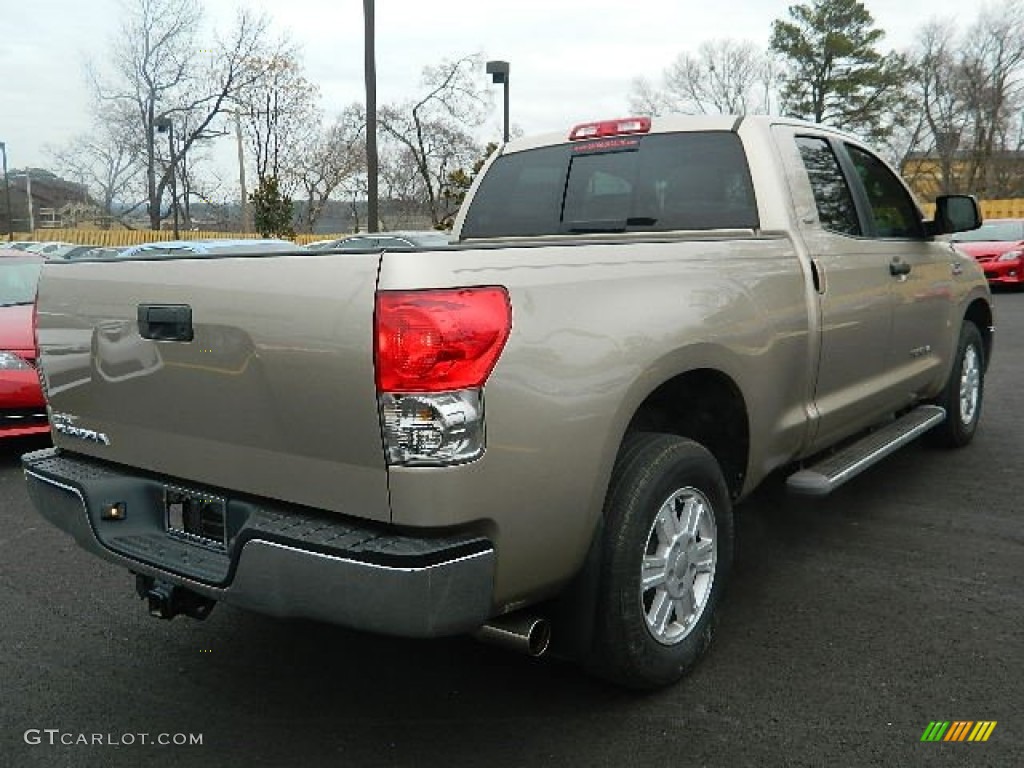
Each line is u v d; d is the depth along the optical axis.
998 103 52.75
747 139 4.10
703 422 3.60
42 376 3.46
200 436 2.88
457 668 3.47
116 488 3.15
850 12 50.53
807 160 4.32
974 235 19.86
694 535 3.27
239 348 2.67
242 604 2.66
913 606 3.89
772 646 3.55
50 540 5.08
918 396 5.44
